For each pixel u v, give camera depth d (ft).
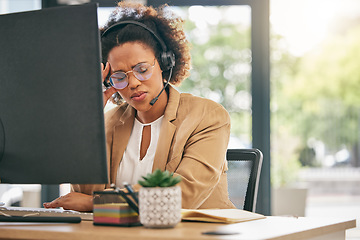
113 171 6.54
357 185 30.68
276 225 4.72
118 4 6.73
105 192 4.76
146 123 6.65
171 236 4.06
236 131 14.87
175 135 6.38
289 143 23.89
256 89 14.61
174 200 4.54
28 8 14.93
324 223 4.89
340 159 30.32
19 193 13.91
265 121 14.56
